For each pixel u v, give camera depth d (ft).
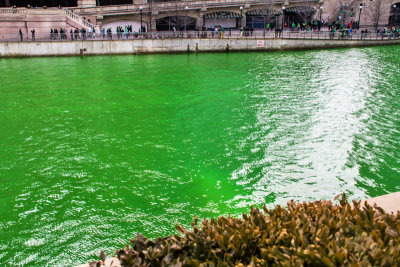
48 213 33.37
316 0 215.72
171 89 85.76
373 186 37.09
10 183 39.47
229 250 12.46
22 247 28.45
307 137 51.55
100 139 52.80
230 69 115.14
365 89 81.92
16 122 61.67
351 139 50.26
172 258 12.57
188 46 163.02
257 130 54.95
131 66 124.06
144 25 194.08
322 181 38.32
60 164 44.16
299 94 78.13
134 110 68.18
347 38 175.94
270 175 39.96
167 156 45.98
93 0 190.29
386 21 223.92
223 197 35.47
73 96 80.12
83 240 29.19
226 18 208.44
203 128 56.75
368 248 11.61
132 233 30.01
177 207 33.76
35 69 118.32
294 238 12.48
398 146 47.57
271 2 204.13
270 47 165.89
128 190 37.32
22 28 160.45
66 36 155.63
